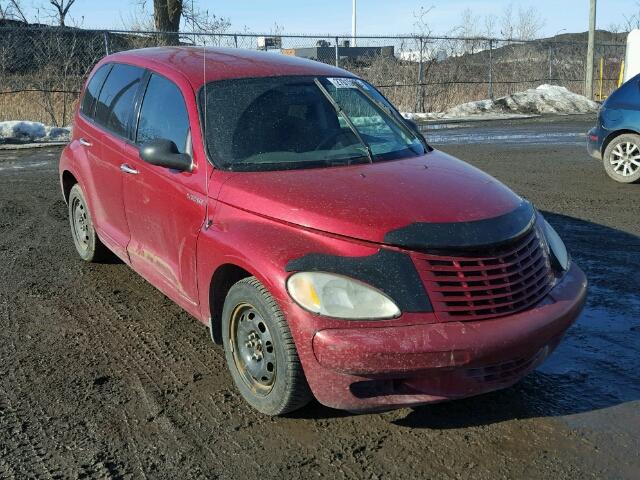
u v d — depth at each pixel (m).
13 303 5.23
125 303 5.26
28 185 9.66
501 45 23.73
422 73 20.98
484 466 3.19
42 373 4.10
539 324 3.32
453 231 3.32
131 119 4.97
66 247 6.72
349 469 3.17
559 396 3.85
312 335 3.13
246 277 3.66
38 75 15.42
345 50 20.25
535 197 9.10
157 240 4.54
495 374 3.31
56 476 3.10
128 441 3.39
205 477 3.11
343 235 3.29
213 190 3.89
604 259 6.33
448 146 14.23
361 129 4.49
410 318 3.12
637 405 3.74
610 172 10.16
